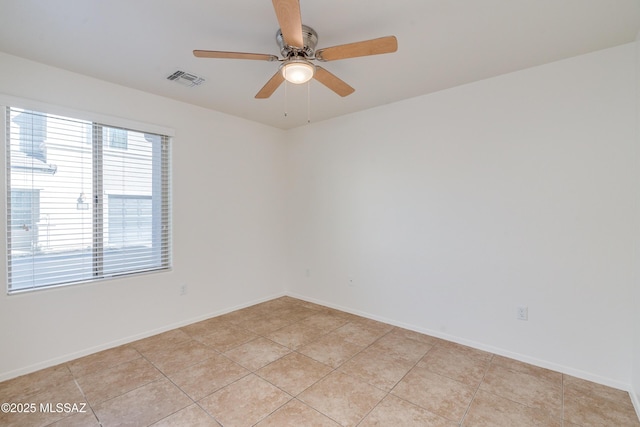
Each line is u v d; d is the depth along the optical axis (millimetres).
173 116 3219
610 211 2229
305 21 1890
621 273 2193
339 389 2182
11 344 2320
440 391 2162
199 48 2219
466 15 1843
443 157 2986
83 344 2654
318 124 4047
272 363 2539
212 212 3582
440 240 3020
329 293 3967
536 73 2496
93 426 1808
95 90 2701
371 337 3043
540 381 2285
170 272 3221
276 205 4340
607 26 1953
